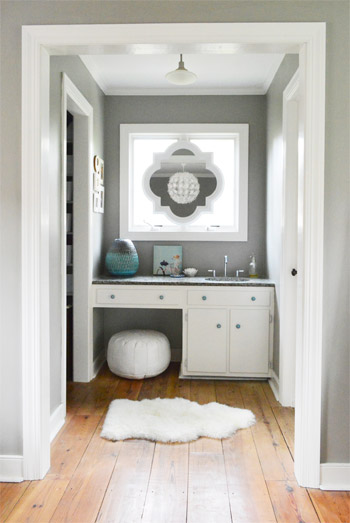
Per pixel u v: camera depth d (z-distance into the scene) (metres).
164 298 3.59
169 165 4.17
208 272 4.18
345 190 2.06
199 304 3.58
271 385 3.52
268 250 3.87
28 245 2.08
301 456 2.10
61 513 1.86
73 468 2.23
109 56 3.37
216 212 4.23
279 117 3.33
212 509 1.90
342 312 2.08
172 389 3.40
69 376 3.71
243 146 4.09
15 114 2.08
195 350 3.61
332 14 2.04
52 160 2.60
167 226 4.23
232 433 2.63
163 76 3.79
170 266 4.13
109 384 3.52
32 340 2.10
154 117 4.14
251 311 3.56
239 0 2.05
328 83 2.05
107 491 2.03
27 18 2.08
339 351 2.09
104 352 4.20
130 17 2.06
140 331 3.89
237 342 3.58
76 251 3.53
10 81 2.08
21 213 2.08
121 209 4.16
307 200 2.06
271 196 3.71
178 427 2.66
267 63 3.49
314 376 2.07
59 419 2.73
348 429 2.10
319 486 2.09
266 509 1.91
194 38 2.05
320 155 2.04
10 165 2.09
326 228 2.06
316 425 2.08
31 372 2.10
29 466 2.12
